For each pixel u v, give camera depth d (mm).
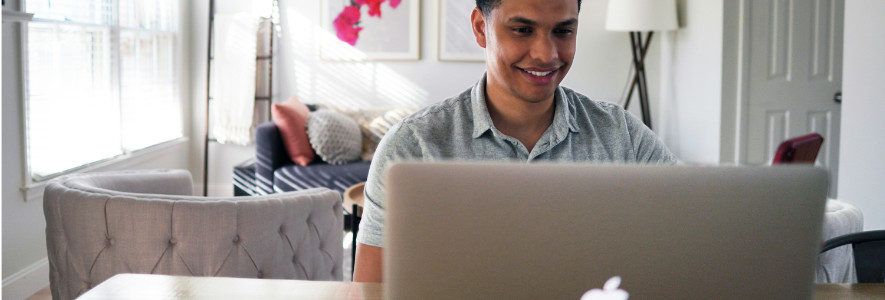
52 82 3975
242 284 1384
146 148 5125
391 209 996
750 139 5031
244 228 2287
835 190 5086
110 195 2314
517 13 1272
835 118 5062
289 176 5090
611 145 1478
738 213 1000
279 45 6074
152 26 5434
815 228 1016
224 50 5898
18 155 3623
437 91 6066
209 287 1363
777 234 1007
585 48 6094
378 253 1370
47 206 2418
